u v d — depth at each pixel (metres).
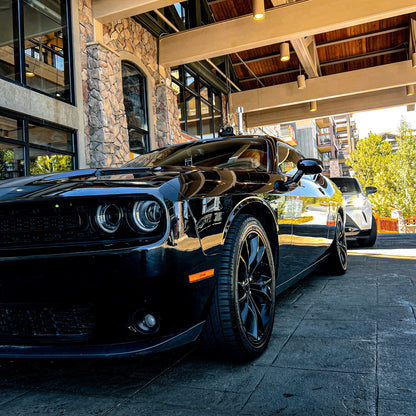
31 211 1.54
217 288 1.72
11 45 6.25
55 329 1.56
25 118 6.28
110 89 7.75
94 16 7.68
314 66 12.83
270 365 1.77
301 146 41.78
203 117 13.05
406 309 2.54
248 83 16.12
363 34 12.98
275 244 2.29
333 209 3.64
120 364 1.89
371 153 35.22
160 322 1.50
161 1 7.19
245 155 2.71
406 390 1.46
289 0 9.27
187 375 1.71
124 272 1.41
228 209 1.77
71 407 1.47
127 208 1.48
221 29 9.48
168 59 9.87
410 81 12.23
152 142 9.46
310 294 3.18
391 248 6.18
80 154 7.27
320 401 1.42
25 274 1.48
